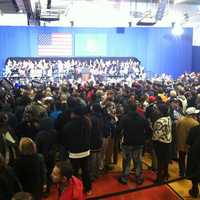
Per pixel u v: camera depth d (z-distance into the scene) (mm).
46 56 23125
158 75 23375
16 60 22906
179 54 24672
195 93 10555
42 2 18078
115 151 8031
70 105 7082
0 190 3711
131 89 11133
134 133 6582
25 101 8344
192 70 25172
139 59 24312
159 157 6781
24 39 22891
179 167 7211
